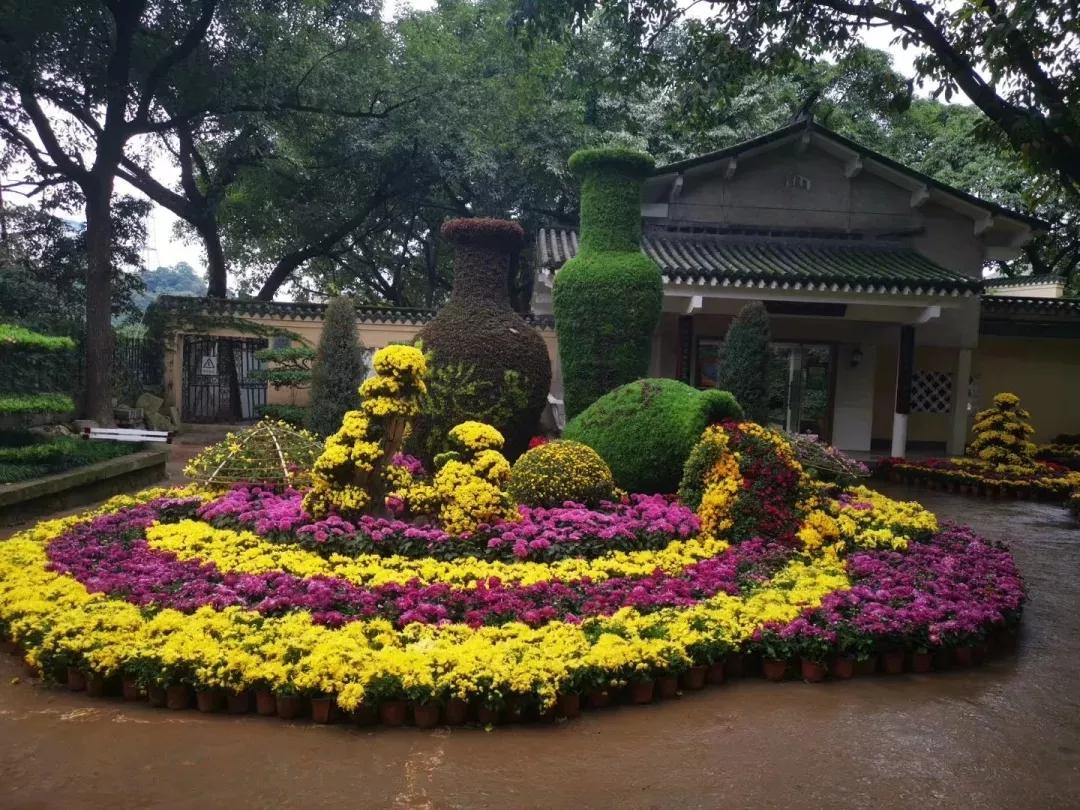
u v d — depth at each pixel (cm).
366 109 1778
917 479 1242
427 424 822
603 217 973
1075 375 1731
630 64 1031
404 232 2231
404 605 438
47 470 839
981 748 357
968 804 310
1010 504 1081
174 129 1578
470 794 303
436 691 350
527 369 846
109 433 1055
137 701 377
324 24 1628
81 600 434
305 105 1636
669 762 333
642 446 724
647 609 456
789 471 634
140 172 1725
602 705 386
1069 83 744
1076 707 407
